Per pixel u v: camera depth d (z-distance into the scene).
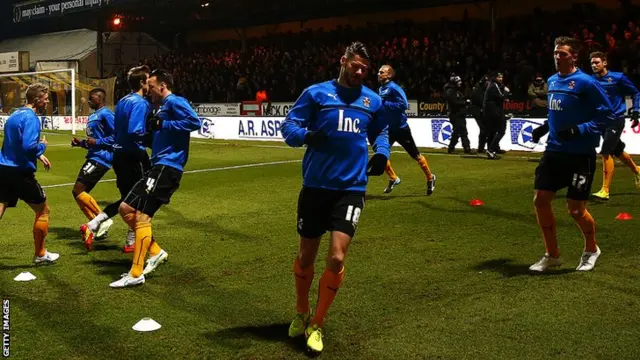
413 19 27.89
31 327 4.50
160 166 5.54
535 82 17.69
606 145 8.87
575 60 5.50
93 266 6.14
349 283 5.41
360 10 28.52
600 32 20.14
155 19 34.19
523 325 4.39
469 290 5.18
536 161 13.73
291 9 28.58
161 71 5.59
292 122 4.07
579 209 5.52
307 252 4.23
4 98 33.06
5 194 5.94
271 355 4.01
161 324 4.55
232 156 15.99
